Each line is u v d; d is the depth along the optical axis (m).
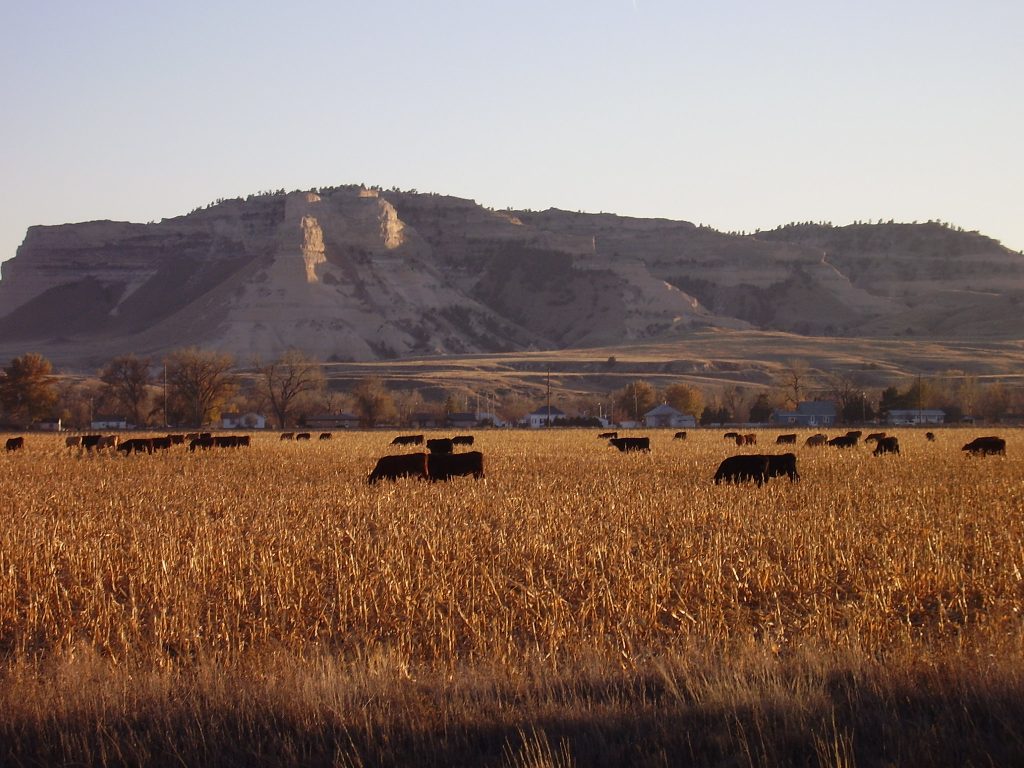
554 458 52.97
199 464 51.19
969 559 21.33
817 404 145.62
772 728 11.52
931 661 13.18
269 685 13.03
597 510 28.73
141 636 16.62
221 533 24.70
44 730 12.12
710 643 14.94
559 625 16.11
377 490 34.66
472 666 14.13
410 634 16.06
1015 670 12.52
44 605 17.89
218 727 12.08
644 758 11.05
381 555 21.39
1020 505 28.66
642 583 18.31
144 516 29.48
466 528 24.23
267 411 156.25
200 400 141.50
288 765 11.28
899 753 10.95
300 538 23.75
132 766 11.45
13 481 41.56
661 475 41.19
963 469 41.69
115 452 62.66
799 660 13.52
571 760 11.06
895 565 19.55
